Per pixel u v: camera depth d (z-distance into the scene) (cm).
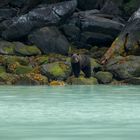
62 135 1681
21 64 6419
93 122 2062
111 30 7500
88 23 7569
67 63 6088
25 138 1605
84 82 5703
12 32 7350
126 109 2614
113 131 1780
